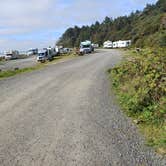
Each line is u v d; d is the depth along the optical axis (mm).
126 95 14289
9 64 70438
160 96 11773
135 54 19484
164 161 7418
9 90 19203
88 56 56188
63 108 13398
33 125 10953
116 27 181000
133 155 7824
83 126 10539
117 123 10680
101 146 8562
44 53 67250
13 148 8734
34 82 22562
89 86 19109
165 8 128125
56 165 7457
